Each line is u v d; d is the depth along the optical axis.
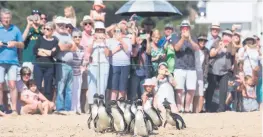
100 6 24.48
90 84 24.22
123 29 24.44
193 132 19.83
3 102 23.47
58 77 23.91
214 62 25.69
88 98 24.31
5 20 23.19
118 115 19.05
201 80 25.39
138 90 24.70
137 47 24.67
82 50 24.27
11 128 20.31
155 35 24.86
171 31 25.58
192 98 25.16
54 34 24.00
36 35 24.34
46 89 23.81
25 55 24.27
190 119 22.56
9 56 23.11
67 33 24.16
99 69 24.23
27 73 23.42
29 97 23.45
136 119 18.80
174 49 24.84
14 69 23.19
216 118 22.81
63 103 24.06
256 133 19.77
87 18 24.34
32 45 24.23
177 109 24.45
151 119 19.22
